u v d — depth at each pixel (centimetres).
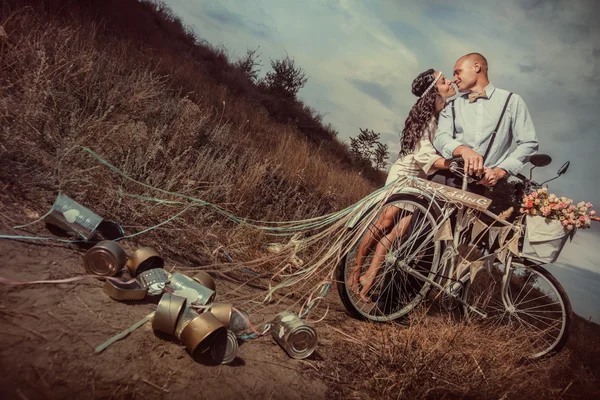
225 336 205
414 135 332
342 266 310
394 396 229
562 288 324
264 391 198
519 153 317
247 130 816
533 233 317
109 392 159
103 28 757
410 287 334
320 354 250
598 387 312
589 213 310
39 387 148
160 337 202
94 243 259
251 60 1408
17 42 444
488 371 262
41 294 195
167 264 289
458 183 326
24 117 320
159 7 1345
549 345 330
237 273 337
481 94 328
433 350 256
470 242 325
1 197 254
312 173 740
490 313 345
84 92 449
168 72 793
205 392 181
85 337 180
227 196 434
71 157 316
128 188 350
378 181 1450
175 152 461
